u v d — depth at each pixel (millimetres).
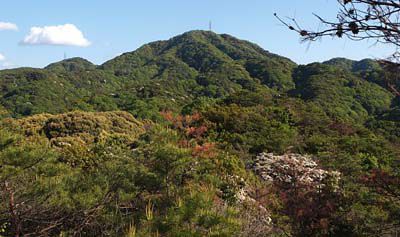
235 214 5211
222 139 17156
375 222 6789
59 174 7309
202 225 4770
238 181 10461
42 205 6562
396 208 6617
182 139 11430
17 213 6402
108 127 21141
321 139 20172
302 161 13773
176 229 4648
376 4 2227
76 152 11344
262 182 11555
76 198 6711
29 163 6457
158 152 7812
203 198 5145
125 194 7195
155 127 8977
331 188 7582
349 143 20891
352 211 6977
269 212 8633
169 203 6719
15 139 6426
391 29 2230
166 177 7832
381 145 21922
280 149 17547
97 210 6793
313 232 6801
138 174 7781
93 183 7414
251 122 19672
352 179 9047
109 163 8102
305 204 7020
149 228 4879
